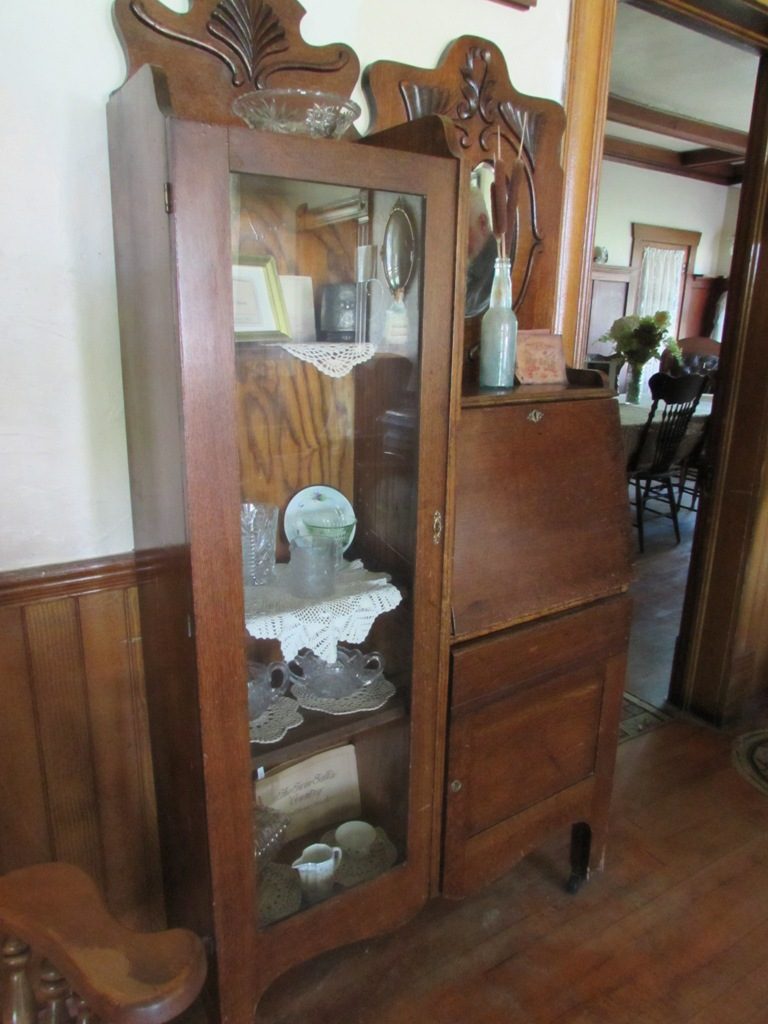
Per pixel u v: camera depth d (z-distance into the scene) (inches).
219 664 39.8
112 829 53.8
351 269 44.1
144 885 56.3
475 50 56.2
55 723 49.7
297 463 47.4
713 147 215.2
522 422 52.3
